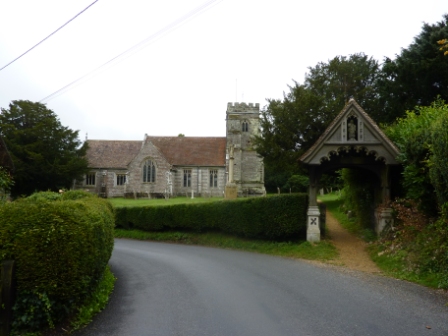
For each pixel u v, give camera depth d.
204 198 49.22
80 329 6.56
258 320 6.87
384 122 26.20
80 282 6.55
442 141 9.62
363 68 30.41
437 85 24.55
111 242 10.07
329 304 7.73
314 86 31.36
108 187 53.38
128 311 7.64
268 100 28.97
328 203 27.97
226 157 52.34
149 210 23.72
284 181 55.06
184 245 19.62
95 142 56.91
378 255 12.53
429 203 11.63
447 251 9.34
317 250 14.05
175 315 7.30
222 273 11.23
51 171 42.16
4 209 6.24
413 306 7.46
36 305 6.04
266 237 16.66
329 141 14.00
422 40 25.11
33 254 6.04
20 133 41.97
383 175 14.27
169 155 54.06
